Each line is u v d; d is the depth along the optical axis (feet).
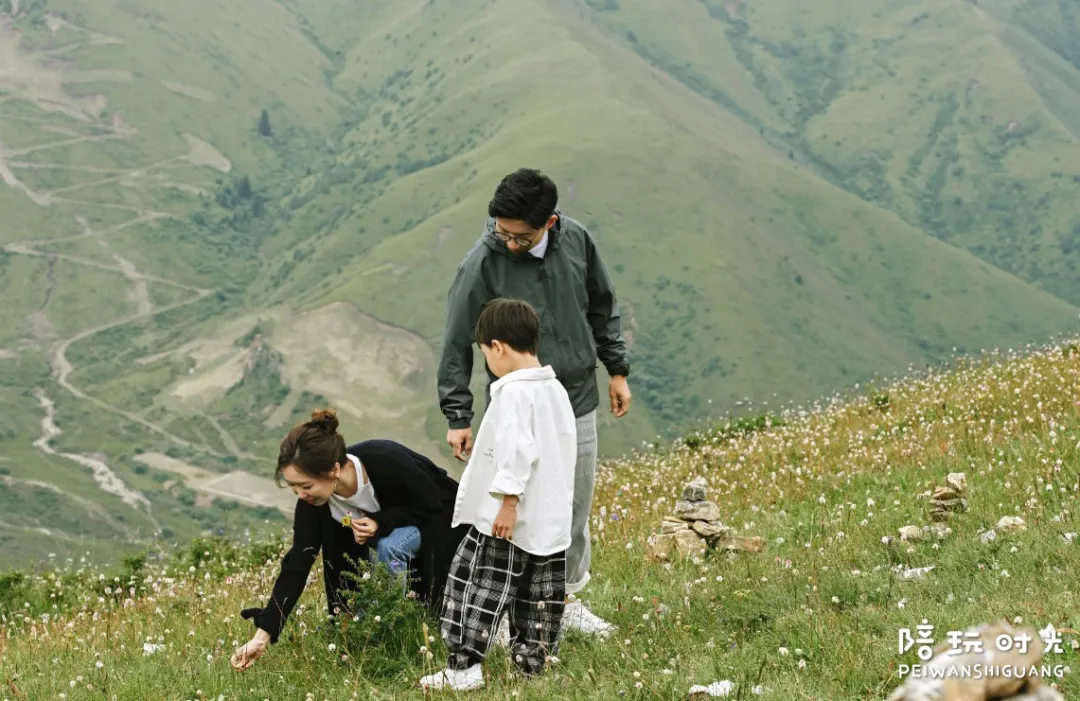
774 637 17.70
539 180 19.07
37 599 35.83
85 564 39.29
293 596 19.74
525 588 17.89
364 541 20.03
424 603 20.58
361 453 20.43
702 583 22.36
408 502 20.56
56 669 21.03
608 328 21.53
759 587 21.12
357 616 19.36
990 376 45.57
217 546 40.42
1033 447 30.14
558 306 19.99
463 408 20.08
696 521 26.99
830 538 24.59
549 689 16.60
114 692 18.75
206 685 18.81
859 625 17.35
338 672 18.53
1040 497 24.82
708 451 45.24
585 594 23.54
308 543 20.12
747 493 34.63
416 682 17.47
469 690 17.15
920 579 20.03
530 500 17.43
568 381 20.16
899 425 40.57
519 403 17.43
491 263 19.97
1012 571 19.19
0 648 24.59
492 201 19.24
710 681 15.97
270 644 20.20
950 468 30.81
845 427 43.11
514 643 18.04
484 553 17.80
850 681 14.83
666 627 19.40
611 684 16.15
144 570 38.11
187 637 23.07
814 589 19.99
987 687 8.09
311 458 19.16
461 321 20.07
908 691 8.38
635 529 30.42
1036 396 37.37
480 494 17.94
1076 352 45.75
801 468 35.88
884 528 24.99
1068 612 15.85
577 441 20.42
